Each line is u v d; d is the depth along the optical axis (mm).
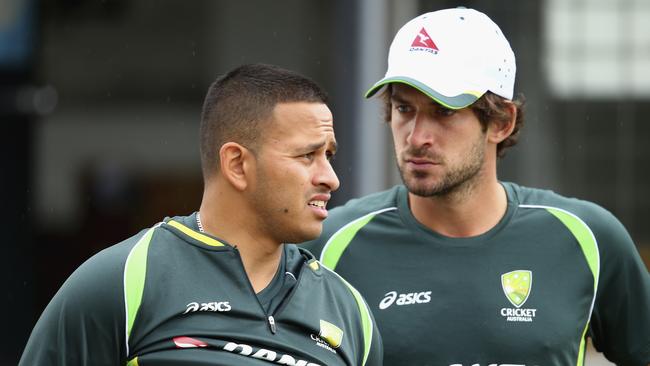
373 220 10508
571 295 10141
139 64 29719
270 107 8344
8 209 29891
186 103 29703
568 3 24969
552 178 25000
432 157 9664
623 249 10430
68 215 30141
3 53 29109
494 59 9977
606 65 25031
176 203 30109
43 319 8164
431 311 10000
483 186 10219
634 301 10531
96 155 30094
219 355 8055
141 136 30000
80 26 29547
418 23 10125
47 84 29703
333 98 25625
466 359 9883
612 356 10875
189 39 29266
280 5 27875
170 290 8203
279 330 8422
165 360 7992
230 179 8445
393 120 9969
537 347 9883
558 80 25016
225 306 8250
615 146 25109
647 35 24875
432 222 10289
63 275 30047
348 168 24031
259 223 8484
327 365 8492
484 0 24844
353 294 9242
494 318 9938
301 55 27688
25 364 8086
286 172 8344
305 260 9070
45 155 30016
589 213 10484
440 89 9602
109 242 30094
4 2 28906
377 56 23469
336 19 25219
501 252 10211
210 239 8461
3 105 29672
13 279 29906
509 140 10664
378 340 9250
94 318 8031
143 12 29484
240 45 28422
